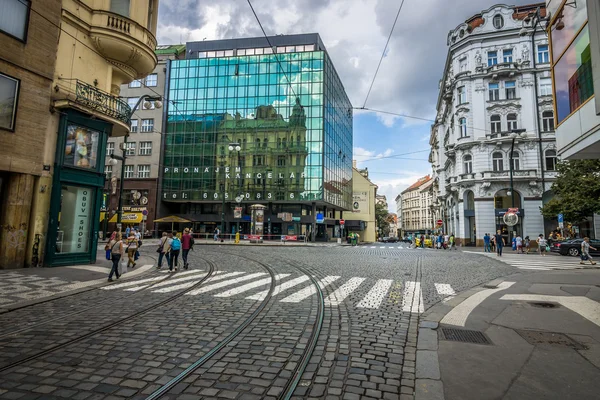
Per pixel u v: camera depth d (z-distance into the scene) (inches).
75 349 183.9
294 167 1766.7
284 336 209.2
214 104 1870.1
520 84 1368.1
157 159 1860.2
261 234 1430.9
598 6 291.9
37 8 498.3
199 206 1936.5
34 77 497.0
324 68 1795.0
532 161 1330.0
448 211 1812.3
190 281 413.4
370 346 194.7
